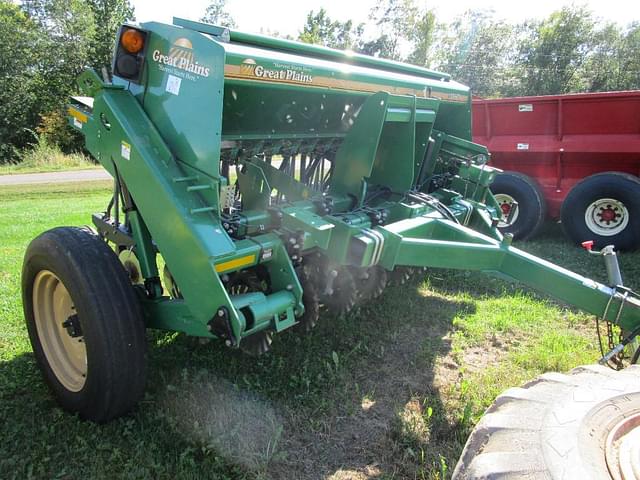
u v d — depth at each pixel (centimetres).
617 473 129
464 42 4944
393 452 272
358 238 297
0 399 306
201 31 292
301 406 306
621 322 256
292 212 307
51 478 243
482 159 485
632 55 5009
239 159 357
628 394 160
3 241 708
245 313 264
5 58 3331
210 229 259
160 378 327
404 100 373
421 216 374
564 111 689
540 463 132
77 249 271
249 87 301
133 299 277
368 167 361
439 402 316
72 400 288
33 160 2717
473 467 139
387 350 383
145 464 253
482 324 429
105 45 3872
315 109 392
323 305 403
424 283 519
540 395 167
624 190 625
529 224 700
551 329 426
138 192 278
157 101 281
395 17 4766
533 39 4994
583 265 594
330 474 255
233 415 294
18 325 406
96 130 304
